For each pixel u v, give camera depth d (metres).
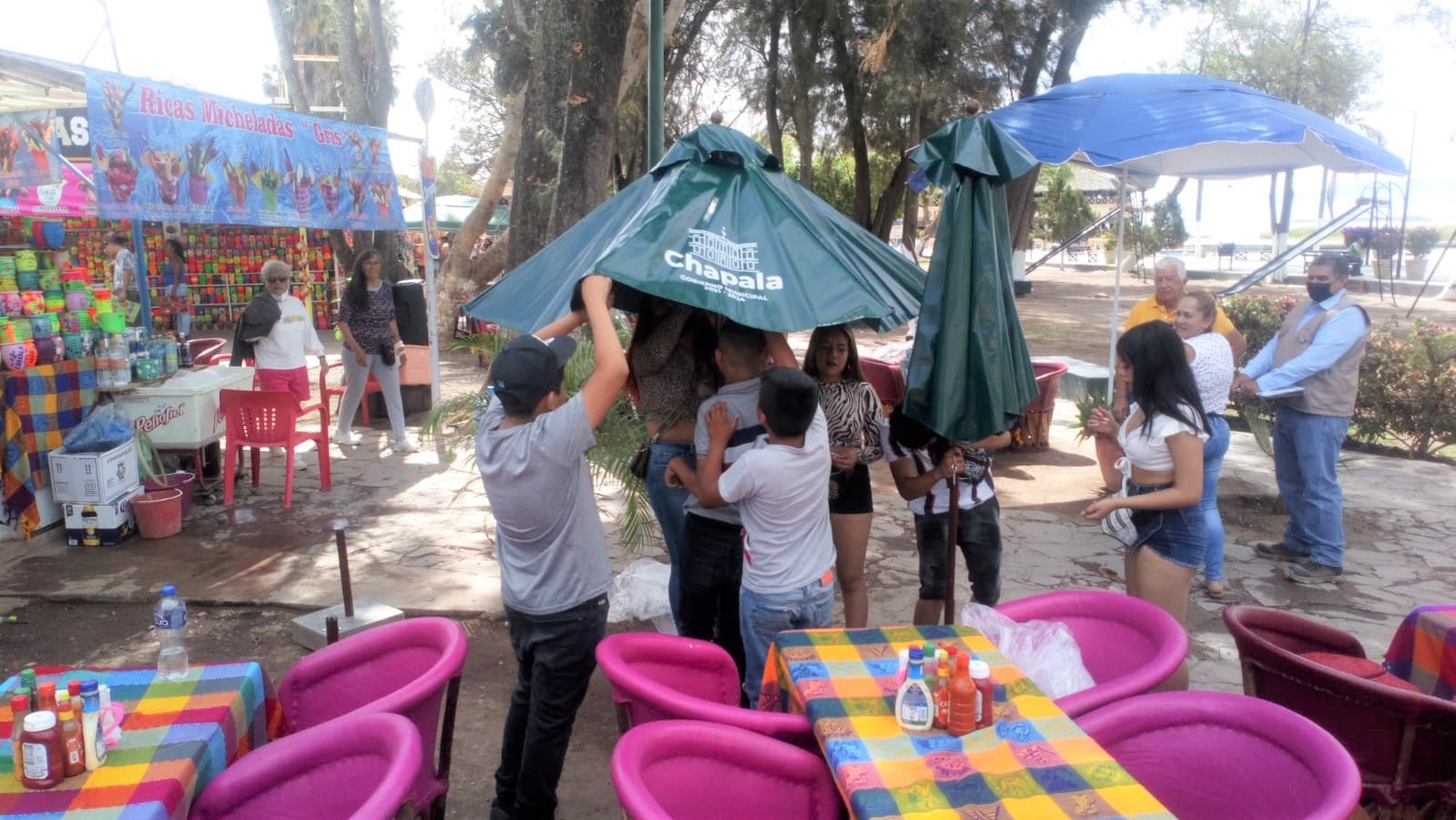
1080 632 3.28
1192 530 3.54
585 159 6.01
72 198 9.85
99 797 2.04
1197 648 4.80
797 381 2.99
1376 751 2.71
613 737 3.90
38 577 5.48
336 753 2.34
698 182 3.20
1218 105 5.52
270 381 7.89
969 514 3.95
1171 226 33.88
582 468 2.95
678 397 3.80
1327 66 32.28
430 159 9.73
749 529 3.18
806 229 3.20
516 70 13.66
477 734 3.91
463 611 5.05
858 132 21.45
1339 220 9.49
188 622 4.94
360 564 5.75
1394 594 5.52
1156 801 2.04
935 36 19.28
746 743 2.36
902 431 3.66
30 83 6.59
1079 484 7.78
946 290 3.20
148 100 6.29
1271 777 2.39
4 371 5.85
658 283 2.77
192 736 2.31
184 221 6.65
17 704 2.29
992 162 3.20
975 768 2.17
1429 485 7.89
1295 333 5.77
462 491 7.18
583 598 2.91
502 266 14.89
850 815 2.13
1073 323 19.58
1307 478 5.75
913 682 2.35
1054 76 22.86
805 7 19.86
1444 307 22.31
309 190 7.92
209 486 7.20
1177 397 3.47
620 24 5.95
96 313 6.51
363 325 8.41
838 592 5.43
